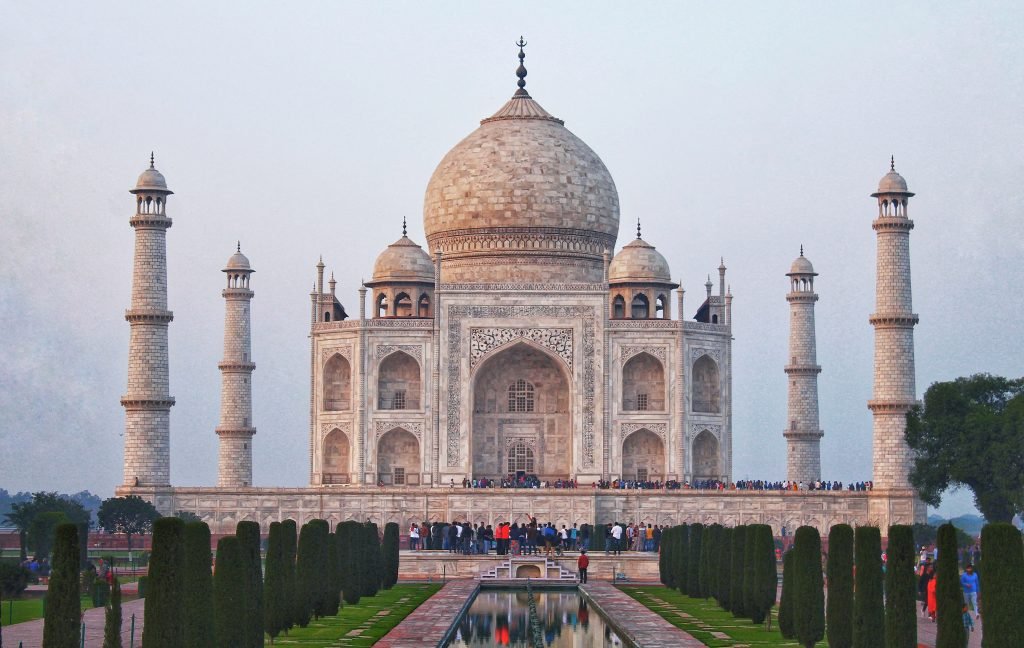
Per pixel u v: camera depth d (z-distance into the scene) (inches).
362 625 4345.5
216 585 3376.0
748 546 4485.7
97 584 4682.6
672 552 5816.9
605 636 4343.0
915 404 7239.2
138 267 7706.7
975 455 6658.5
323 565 4500.5
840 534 3666.3
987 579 2847.0
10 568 4953.3
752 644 3895.2
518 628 4539.9
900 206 7618.1
